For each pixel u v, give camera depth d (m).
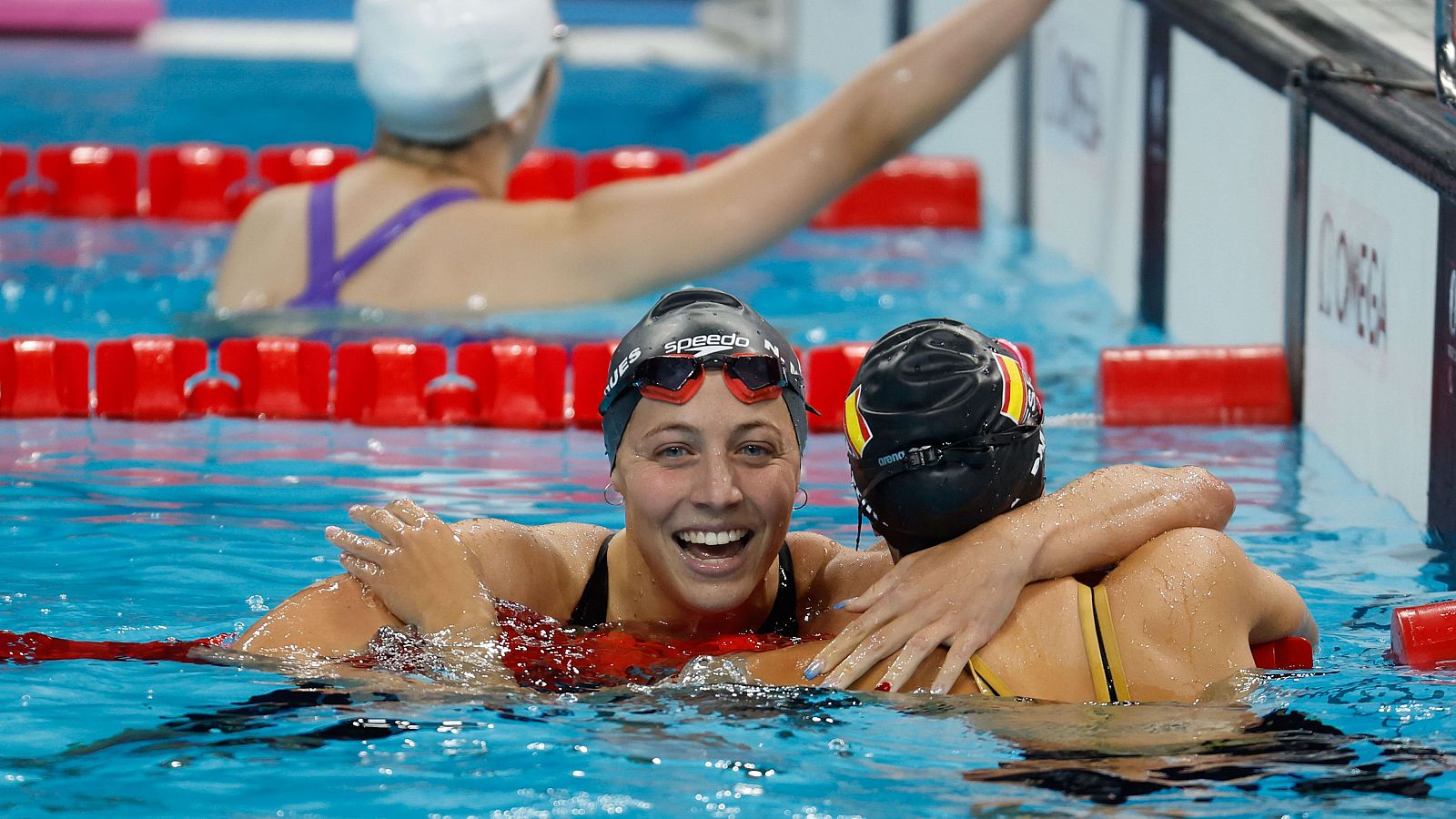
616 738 9.53
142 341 19.09
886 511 10.26
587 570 11.77
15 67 47.41
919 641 9.98
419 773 9.12
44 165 30.77
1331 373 17.31
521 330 21.31
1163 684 9.88
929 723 9.59
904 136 21.77
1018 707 9.76
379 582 10.83
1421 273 14.78
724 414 10.50
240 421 18.72
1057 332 22.56
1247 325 19.64
